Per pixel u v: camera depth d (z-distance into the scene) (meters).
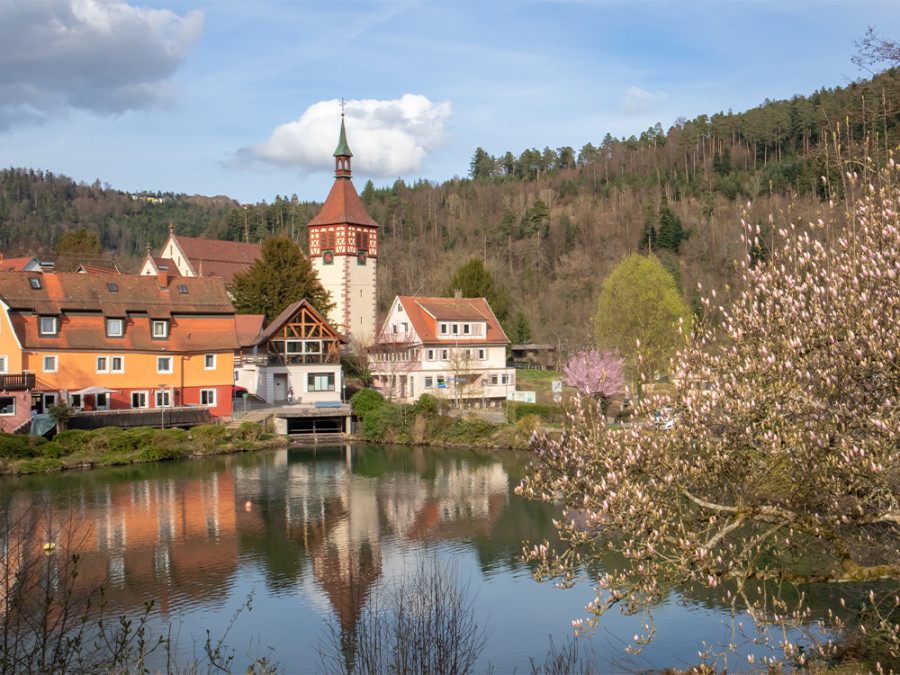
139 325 58.31
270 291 81.75
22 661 13.16
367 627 22.27
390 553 30.34
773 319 13.32
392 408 61.47
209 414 57.88
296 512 37.06
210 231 189.75
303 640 21.62
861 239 14.32
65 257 99.69
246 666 19.77
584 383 58.44
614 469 13.27
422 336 70.25
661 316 63.16
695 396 12.99
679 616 23.03
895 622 17.97
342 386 72.81
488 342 72.62
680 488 13.16
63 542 30.61
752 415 12.56
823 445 11.98
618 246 137.88
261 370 69.62
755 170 162.75
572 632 22.12
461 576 27.42
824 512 15.43
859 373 12.12
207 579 27.20
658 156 197.62
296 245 84.06
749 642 20.67
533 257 138.75
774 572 13.46
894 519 12.41
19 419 49.41
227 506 38.25
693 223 137.00
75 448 48.78
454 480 45.28
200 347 60.22
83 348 55.03
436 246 153.25
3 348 52.22
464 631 21.84
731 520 13.93
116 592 25.73
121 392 56.78
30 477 44.59
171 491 41.66
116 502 38.78
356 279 86.56
